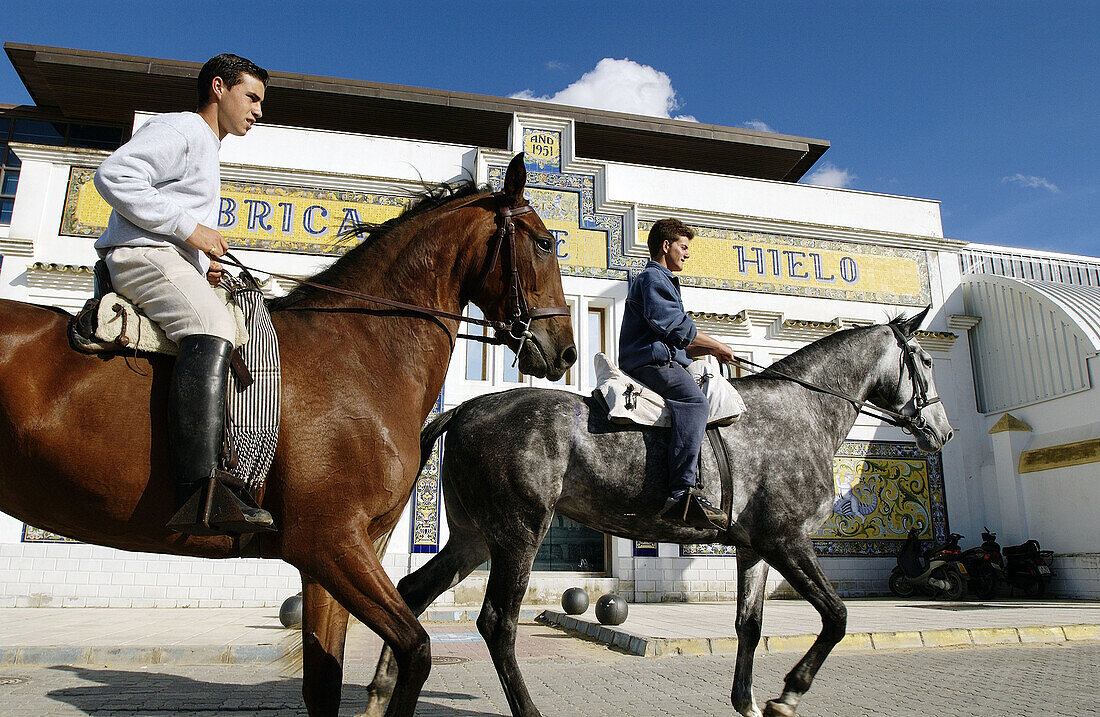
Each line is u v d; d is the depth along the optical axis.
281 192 13.02
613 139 16.53
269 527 2.54
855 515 13.94
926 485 14.44
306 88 14.88
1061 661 6.75
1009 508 14.22
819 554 13.63
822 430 4.65
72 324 2.55
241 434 2.55
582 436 4.18
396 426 2.96
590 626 8.70
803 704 4.80
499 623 3.86
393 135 16.67
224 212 12.73
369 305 3.19
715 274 14.42
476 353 13.04
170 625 8.68
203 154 2.83
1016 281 14.88
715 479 4.20
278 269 12.69
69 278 11.99
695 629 8.23
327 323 3.06
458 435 4.30
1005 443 14.42
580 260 13.82
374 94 15.07
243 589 11.42
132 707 4.66
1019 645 7.86
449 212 3.49
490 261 3.48
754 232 14.83
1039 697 5.05
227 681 5.76
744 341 14.12
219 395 2.51
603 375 4.43
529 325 3.50
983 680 5.73
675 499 4.08
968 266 16.64
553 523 13.04
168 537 2.59
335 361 2.94
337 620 3.16
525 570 3.97
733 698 4.31
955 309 15.58
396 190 13.44
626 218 14.16
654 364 4.39
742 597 4.49
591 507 4.27
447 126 16.30
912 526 14.15
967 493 14.60
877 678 5.82
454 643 8.01
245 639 7.41
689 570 12.85
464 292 3.59
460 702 4.89
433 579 4.39
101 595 11.07
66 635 7.63
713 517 4.08
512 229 3.52
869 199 15.78
